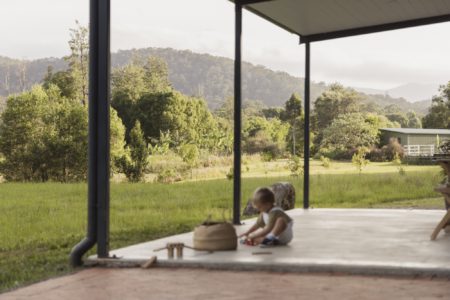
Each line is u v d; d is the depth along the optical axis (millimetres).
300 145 34375
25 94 27422
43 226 10516
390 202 15109
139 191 17938
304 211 10195
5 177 26469
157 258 5352
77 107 27188
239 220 8258
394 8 9273
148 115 32250
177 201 15258
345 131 33656
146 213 12531
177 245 5434
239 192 8250
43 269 5895
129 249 5977
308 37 10508
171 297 4094
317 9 8984
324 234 7004
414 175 20500
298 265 4969
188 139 31922
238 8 8188
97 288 4465
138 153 26078
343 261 5074
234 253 5590
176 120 32031
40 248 8016
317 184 19766
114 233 9109
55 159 26328
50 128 26797
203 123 33500
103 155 5492
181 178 26094
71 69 36906
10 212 12742
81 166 26422
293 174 22734
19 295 4305
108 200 5504
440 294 4051
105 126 5496
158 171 26516
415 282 4480
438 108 33562
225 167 27625
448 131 32906
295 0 8469
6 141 26766
